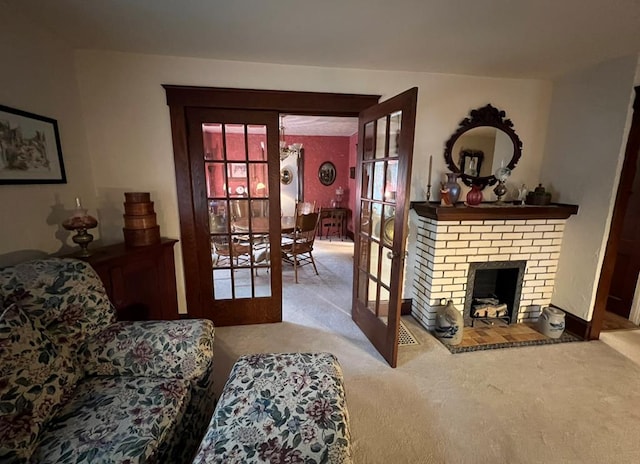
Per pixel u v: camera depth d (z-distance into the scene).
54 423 1.10
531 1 1.50
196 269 2.63
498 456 1.49
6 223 1.58
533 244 2.71
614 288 3.05
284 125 5.42
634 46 2.02
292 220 4.68
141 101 2.32
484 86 2.70
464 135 2.75
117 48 2.16
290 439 1.03
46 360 1.15
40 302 1.31
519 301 2.83
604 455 1.50
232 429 1.07
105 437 1.05
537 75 2.66
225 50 2.16
